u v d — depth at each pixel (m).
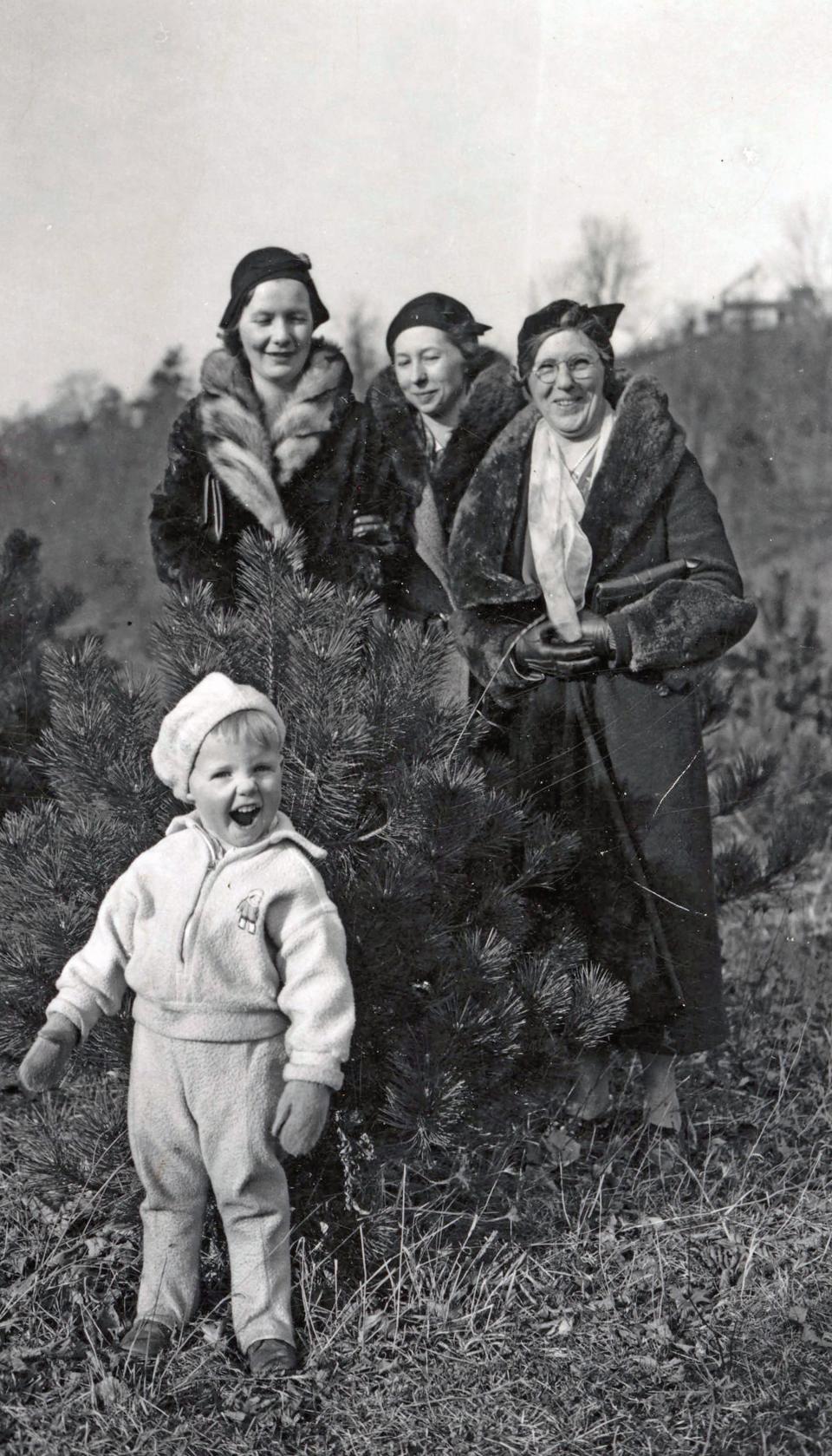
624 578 3.91
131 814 3.07
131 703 3.19
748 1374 2.78
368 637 3.41
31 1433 2.57
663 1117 3.83
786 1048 4.34
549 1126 3.71
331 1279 2.99
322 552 4.04
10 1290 2.98
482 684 3.99
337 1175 3.12
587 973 3.42
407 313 3.98
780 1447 2.55
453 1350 2.85
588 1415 2.67
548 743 3.96
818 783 5.38
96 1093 3.20
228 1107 2.75
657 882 3.91
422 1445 2.58
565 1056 3.30
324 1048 2.68
